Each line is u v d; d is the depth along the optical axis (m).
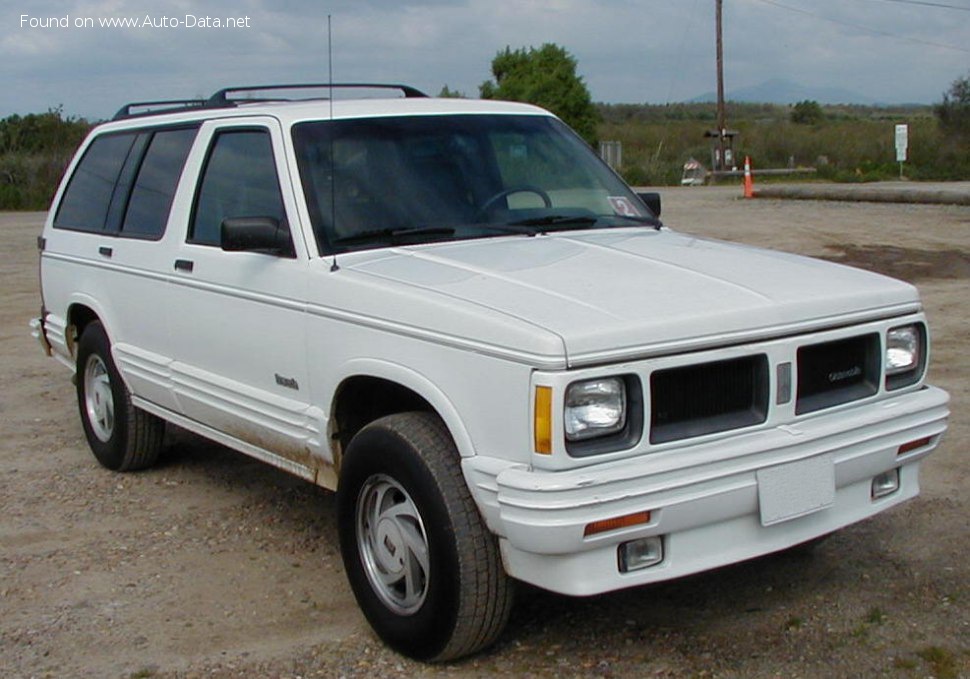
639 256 4.34
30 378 8.95
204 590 4.71
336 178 4.68
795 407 3.80
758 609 4.32
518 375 3.43
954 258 13.91
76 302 6.45
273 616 4.44
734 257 4.41
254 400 4.83
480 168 4.98
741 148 48.03
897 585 4.48
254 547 5.20
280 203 4.71
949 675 3.73
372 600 4.11
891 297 4.13
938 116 43.06
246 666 4.02
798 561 4.77
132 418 6.17
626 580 3.50
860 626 4.12
